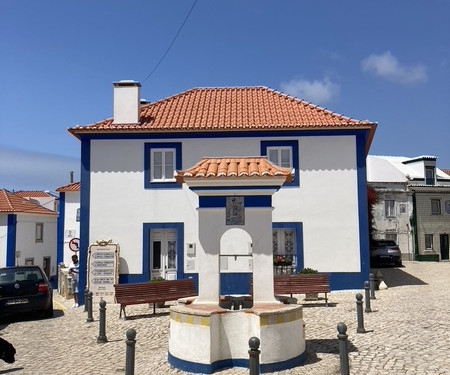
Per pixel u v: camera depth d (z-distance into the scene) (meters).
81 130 14.70
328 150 14.74
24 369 7.53
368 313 10.59
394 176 31.91
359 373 6.27
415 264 26.17
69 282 16.73
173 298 11.87
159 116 15.89
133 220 14.69
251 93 18.08
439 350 7.21
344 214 14.52
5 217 26.44
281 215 14.59
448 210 32.66
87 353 8.31
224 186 7.52
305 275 12.16
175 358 6.98
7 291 12.34
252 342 5.41
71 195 23.61
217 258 7.54
